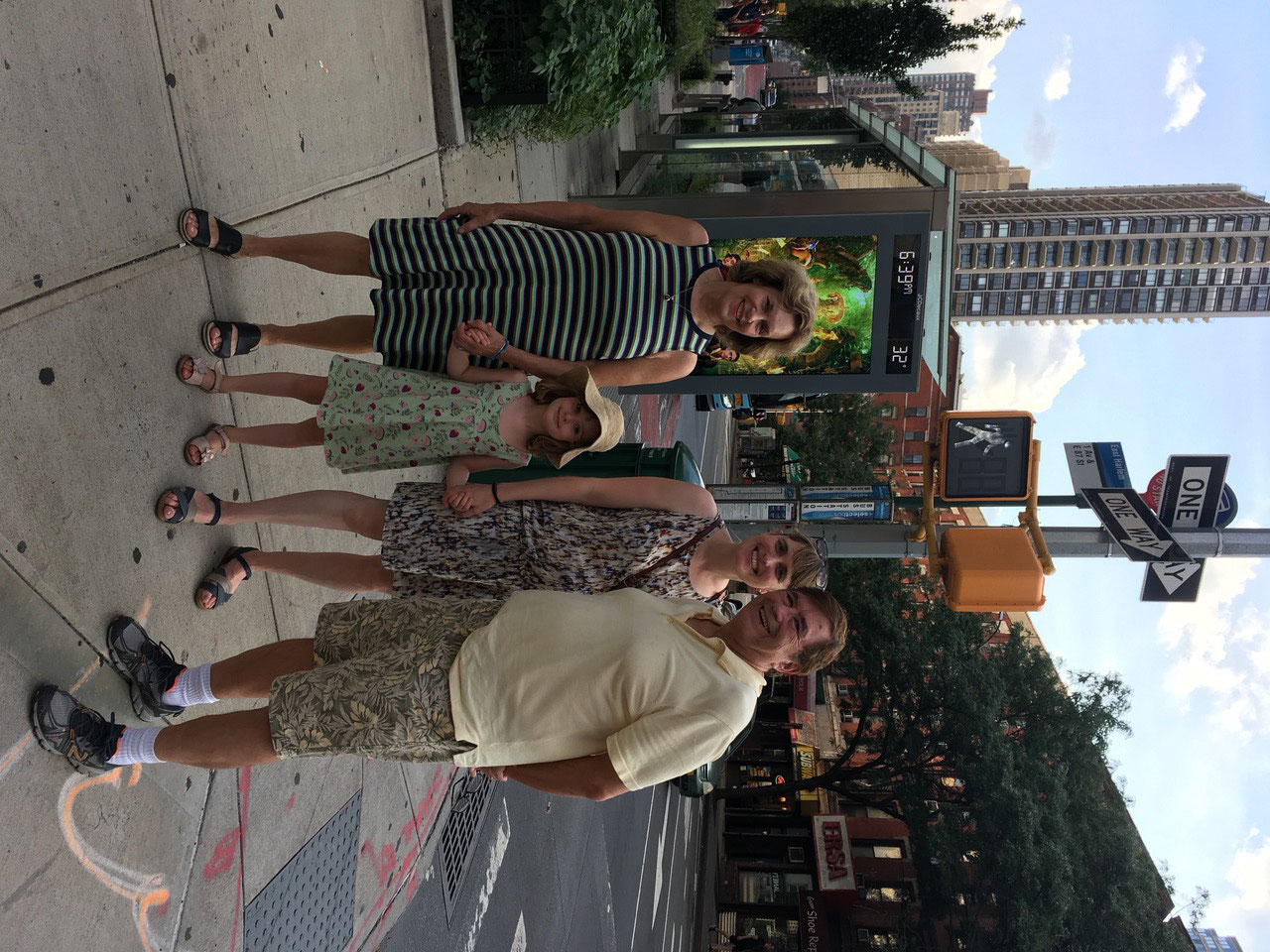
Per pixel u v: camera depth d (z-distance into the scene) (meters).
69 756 2.51
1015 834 18.80
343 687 2.40
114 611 2.79
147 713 2.88
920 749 20.64
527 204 3.21
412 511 2.95
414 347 3.10
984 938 19.41
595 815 10.04
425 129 5.59
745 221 5.56
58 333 2.59
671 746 2.35
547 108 6.38
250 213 3.66
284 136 3.94
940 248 5.77
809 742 29.97
